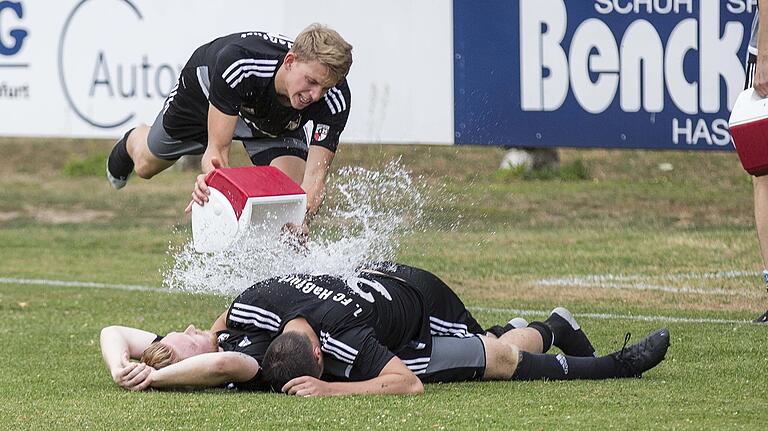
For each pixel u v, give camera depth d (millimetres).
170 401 16094
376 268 17938
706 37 35531
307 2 38906
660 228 35969
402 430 14258
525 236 35281
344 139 38656
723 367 18547
